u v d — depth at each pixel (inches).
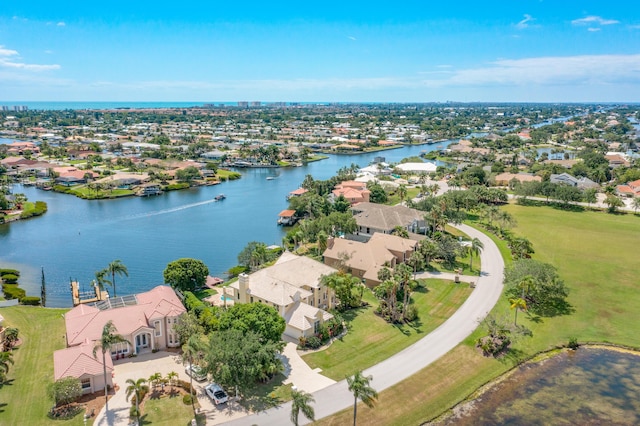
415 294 4047.7
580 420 2484.0
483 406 2578.7
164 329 3117.6
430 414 2485.2
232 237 6171.3
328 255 4675.2
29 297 3964.1
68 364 2583.7
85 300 4050.2
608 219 6811.0
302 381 2728.8
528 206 7716.5
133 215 7362.2
